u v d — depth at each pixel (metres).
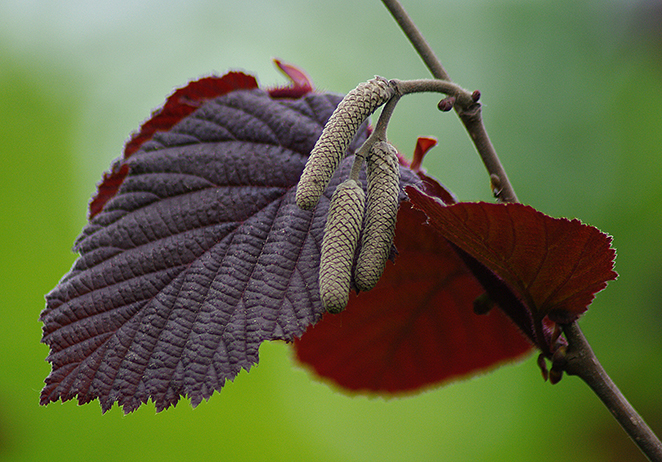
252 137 0.48
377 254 0.45
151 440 1.17
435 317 0.50
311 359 0.51
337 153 0.44
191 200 0.47
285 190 0.47
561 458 1.29
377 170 0.45
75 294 0.47
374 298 0.50
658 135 1.29
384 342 0.50
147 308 0.47
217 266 0.47
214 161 0.48
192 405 0.46
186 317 0.47
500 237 0.46
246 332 0.46
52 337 0.47
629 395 1.24
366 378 0.51
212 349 0.46
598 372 0.47
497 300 0.48
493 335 0.50
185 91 0.48
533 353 0.50
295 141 0.48
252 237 0.47
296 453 1.27
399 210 0.48
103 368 0.47
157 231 0.47
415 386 0.51
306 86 0.48
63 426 1.15
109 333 0.47
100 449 1.16
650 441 0.46
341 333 0.50
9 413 1.17
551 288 0.47
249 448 1.23
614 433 1.25
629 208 1.29
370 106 0.45
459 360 0.50
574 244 0.46
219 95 0.48
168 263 0.47
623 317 1.27
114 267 0.47
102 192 0.48
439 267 0.49
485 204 0.45
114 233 0.47
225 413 1.23
